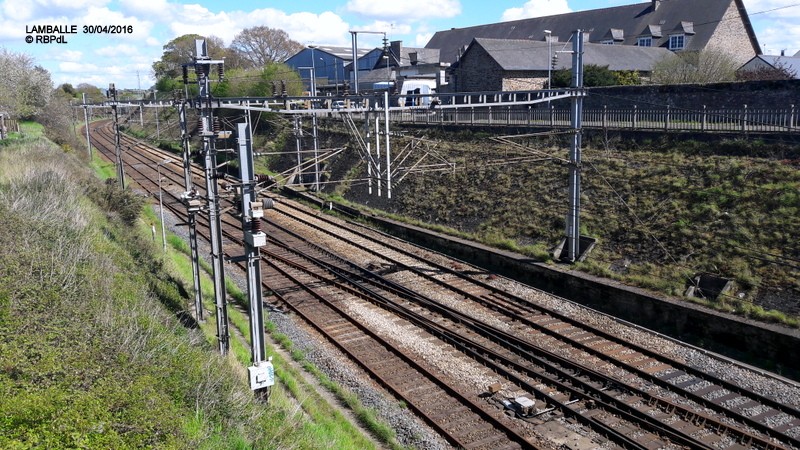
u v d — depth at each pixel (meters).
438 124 35.34
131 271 15.80
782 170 19.77
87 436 7.53
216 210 13.76
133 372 9.47
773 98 23.23
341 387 13.49
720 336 16.02
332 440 10.55
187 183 17.05
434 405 12.55
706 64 35.66
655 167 23.08
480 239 24.55
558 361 14.47
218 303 13.88
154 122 68.06
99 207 23.70
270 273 22.08
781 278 16.81
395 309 17.88
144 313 12.33
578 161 20.53
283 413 10.82
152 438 8.05
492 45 43.31
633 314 18.11
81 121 88.75
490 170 28.56
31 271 11.81
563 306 18.55
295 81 48.84
